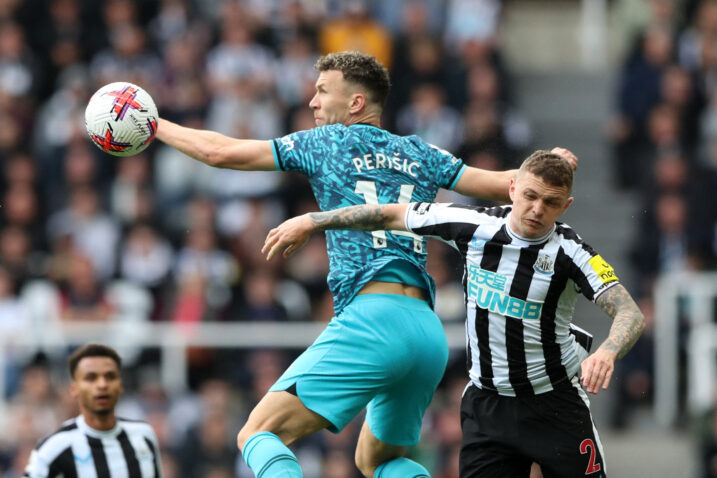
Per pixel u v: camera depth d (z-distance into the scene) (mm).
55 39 49875
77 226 42969
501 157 44906
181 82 46531
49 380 35688
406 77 46656
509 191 18156
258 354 36438
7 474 34594
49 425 35062
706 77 48719
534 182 17000
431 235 17984
